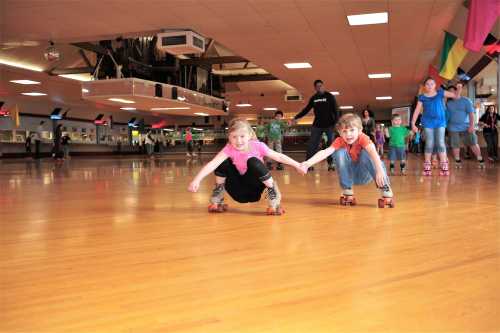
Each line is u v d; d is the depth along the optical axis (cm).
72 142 2753
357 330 107
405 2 794
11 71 1530
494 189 432
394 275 152
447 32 963
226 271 161
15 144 2353
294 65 1362
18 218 300
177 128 3669
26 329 111
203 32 988
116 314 120
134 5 818
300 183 556
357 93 2078
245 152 306
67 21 920
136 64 1554
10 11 854
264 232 237
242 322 112
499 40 912
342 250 191
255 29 963
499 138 1060
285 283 145
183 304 127
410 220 265
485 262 167
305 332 106
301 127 3462
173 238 225
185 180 665
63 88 1920
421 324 109
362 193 424
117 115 3152
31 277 159
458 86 795
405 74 1542
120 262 178
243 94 2500
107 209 341
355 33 1000
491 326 108
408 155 1728
